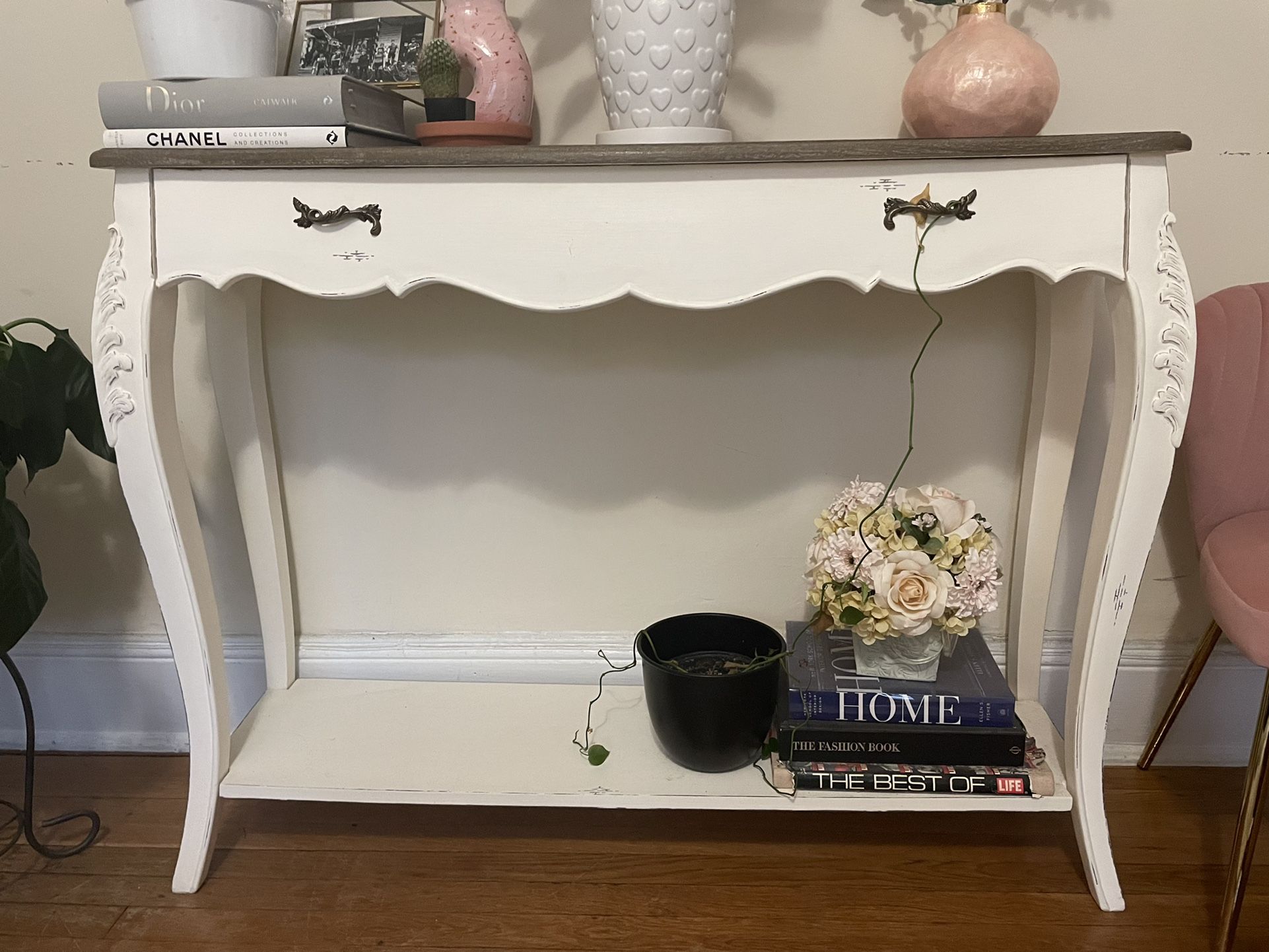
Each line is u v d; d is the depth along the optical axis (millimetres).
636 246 975
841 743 1163
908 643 1156
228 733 1215
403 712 1365
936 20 1228
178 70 1007
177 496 1091
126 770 1473
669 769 1216
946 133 1026
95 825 1309
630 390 1374
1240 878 1040
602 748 1228
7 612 1154
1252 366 1163
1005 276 1299
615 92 1057
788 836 1298
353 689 1435
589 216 971
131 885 1218
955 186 951
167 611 1124
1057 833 1294
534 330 1356
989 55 987
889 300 1317
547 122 1286
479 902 1180
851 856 1253
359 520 1455
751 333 1341
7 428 1188
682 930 1128
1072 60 1235
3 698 1517
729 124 1273
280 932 1135
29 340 1389
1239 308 1174
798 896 1182
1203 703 1434
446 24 1146
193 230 998
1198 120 1247
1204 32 1218
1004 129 1008
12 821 1341
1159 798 1368
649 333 1348
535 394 1384
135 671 1504
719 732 1167
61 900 1190
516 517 1441
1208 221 1282
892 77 1251
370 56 1199
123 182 992
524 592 1475
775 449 1387
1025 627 1344
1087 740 1120
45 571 1484
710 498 1415
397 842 1295
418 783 1184
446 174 969
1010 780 1145
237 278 1005
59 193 1333
